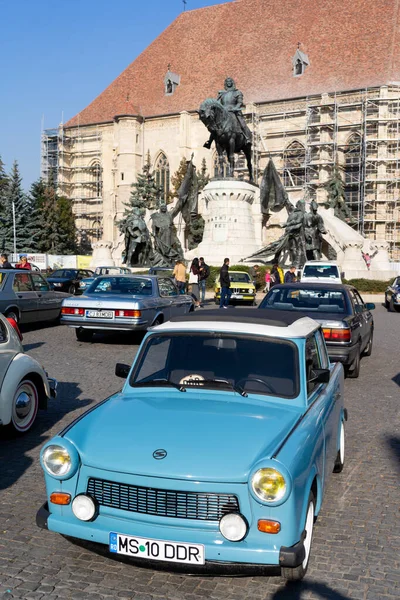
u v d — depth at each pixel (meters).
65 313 15.09
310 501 4.43
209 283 37.56
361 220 67.88
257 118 74.56
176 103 82.19
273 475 3.86
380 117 67.12
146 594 4.13
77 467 4.23
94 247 53.62
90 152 88.19
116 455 4.16
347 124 69.81
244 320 5.48
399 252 68.00
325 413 5.11
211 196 42.44
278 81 75.94
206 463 3.99
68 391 10.25
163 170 82.00
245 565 3.90
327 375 5.24
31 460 6.86
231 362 5.16
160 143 81.88
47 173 91.38
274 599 4.09
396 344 16.67
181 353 5.31
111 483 4.14
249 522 3.92
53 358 13.41
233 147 41.72
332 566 4.52
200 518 3.97
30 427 7.94
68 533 4.21
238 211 42.12
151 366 5.31
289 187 68.19
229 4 87.25
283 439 4.23
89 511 4.14
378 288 36.22
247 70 79.38
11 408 7.50
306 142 71.94
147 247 43.56
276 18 81.75
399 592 4.17
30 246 72.00
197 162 79.25
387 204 68.00
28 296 17.38
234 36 83.75
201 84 81.94
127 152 82.06
